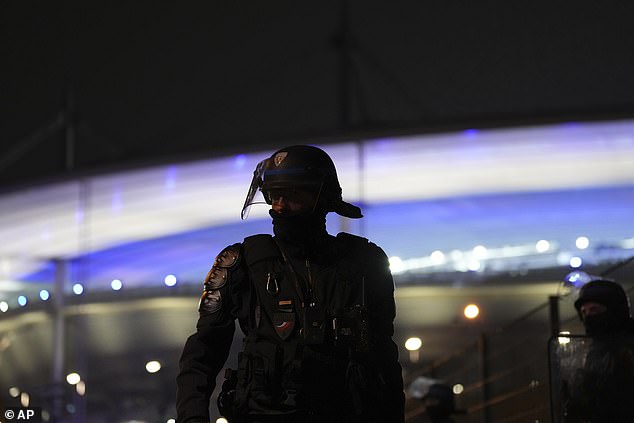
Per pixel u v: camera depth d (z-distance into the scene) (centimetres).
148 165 2034
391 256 1998
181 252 2139
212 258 2119
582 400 520
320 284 389
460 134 1822
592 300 549
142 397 2095
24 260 2203
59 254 2186
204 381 392
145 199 2094
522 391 878
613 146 1775
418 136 1845
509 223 1933
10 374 2145
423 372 1269
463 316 1950
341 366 379
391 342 399
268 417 376
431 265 1984
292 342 382
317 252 395
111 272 2173
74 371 2138
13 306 2195
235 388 391
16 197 2147
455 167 1902
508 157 1853
